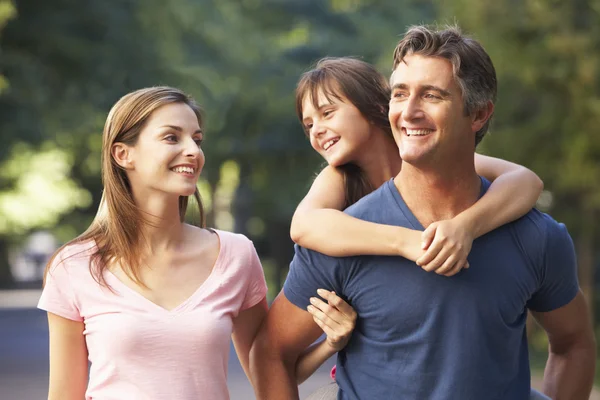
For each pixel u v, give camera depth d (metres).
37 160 47.66
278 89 42.09
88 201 56.91
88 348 5.04
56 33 26.78
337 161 5.71
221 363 5.05
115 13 27.86
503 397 4.82
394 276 4.76
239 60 40.41
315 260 4.93
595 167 19.25
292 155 47.03
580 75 18.70
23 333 35.66
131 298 4.99
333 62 5.81
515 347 4.84
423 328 4.74
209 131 40.25
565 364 5.32
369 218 4.90
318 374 20.17
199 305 5.05
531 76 18.97
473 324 4.71
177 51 31.19
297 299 5.06
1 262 76.19
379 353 4.85
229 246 5.27
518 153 19.92
